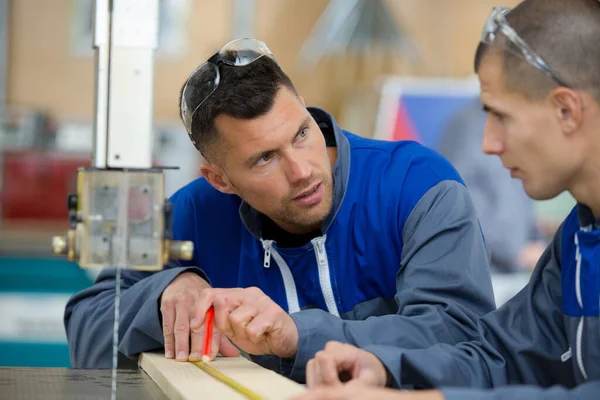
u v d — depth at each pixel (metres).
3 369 1.80
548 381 1.61
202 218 2.18
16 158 4.20
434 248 1.85
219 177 2.00
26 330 3.79
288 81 1.87
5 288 3.77
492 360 1.62
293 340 1.69
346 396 1.18
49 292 3.80
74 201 1.50
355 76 4.55
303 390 1.47
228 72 1.83
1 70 4.34
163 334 1.87
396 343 1.70
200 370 1.69
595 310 1.44
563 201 3.81
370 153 2.06
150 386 1.65
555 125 1.37
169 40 4.46
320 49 4.29
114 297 2.05
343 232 2.01
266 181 1.85
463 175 3.85
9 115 4.22
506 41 1.40
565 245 1.56
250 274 2.12
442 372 1.54
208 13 4.49
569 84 1.35
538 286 1.65
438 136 3.92
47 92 4.43
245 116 1.79
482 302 1.82
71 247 1.50
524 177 1.42
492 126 1.44
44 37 4.41
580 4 1.38
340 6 4.23
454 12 4.61
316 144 1.87
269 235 2.08
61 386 1.59
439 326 1.74
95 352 2.01
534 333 1.61
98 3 1.50
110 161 1.49
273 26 4.53
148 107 1.50
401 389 1.50
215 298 1.73
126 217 1.49
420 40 4.62
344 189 1.98
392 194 1.98
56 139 4.29
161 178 1.50
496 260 3.78
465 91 3.95
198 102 1.87
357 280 2.04
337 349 1.48
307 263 2.03
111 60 1.49
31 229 4.16
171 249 1.53
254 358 2.07
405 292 1.83
